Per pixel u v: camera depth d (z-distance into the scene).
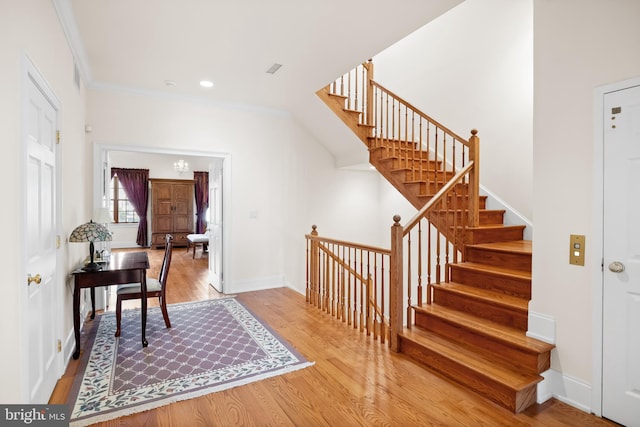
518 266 3.01
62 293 2.58
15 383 1.60
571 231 2.20
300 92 4.36
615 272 2.00
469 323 2.68
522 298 2.74
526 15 3.92
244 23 2.77
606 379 2.04
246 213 4.99
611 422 2.01
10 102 1.56
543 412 2.11
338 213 5.74
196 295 4.82
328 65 3.58
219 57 3.40
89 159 4.01
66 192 2.80
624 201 1.96
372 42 3.08
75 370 2.62
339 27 2.83
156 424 1.99
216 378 2.51
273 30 2.87
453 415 2.07
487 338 2.52
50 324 2.28
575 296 2.18
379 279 5.94
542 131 2.35
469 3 4.53
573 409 2.14
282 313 4.04
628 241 1.95
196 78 3.93
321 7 2.54
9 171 1.55
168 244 3.47
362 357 2.86
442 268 4.86
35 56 1.92
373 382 2.46
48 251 2.24
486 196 4.22
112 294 4.80
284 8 2.55
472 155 3.60
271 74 3.80
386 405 2.18
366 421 2.02
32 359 1.85
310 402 2.21
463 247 3.48
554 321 2.28
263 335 3.35
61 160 2.54
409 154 4.75
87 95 4.00
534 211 2.40
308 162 5.46
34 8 1.89
